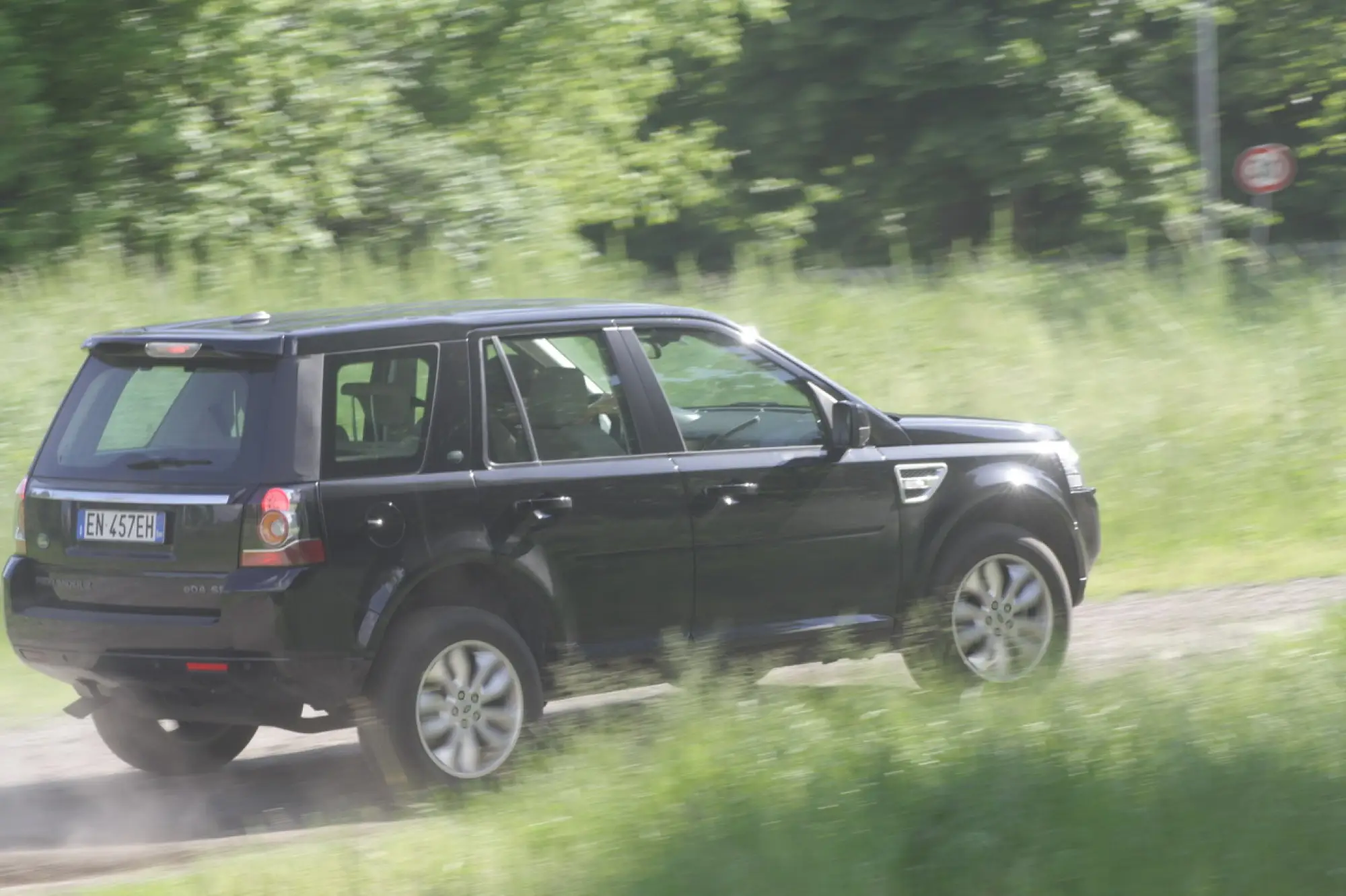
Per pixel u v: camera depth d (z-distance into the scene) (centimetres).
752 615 1770
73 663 1606
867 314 4066
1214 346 3978
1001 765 1305
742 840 1198
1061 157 7725
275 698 1527
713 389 1797
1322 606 2344
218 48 4531
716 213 7644
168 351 1611
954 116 8031
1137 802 1224
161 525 1561
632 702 1995
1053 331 4069
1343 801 1223
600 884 1156
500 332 1669
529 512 1630
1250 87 8212
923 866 1146
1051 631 1939
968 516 1919
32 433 2947
